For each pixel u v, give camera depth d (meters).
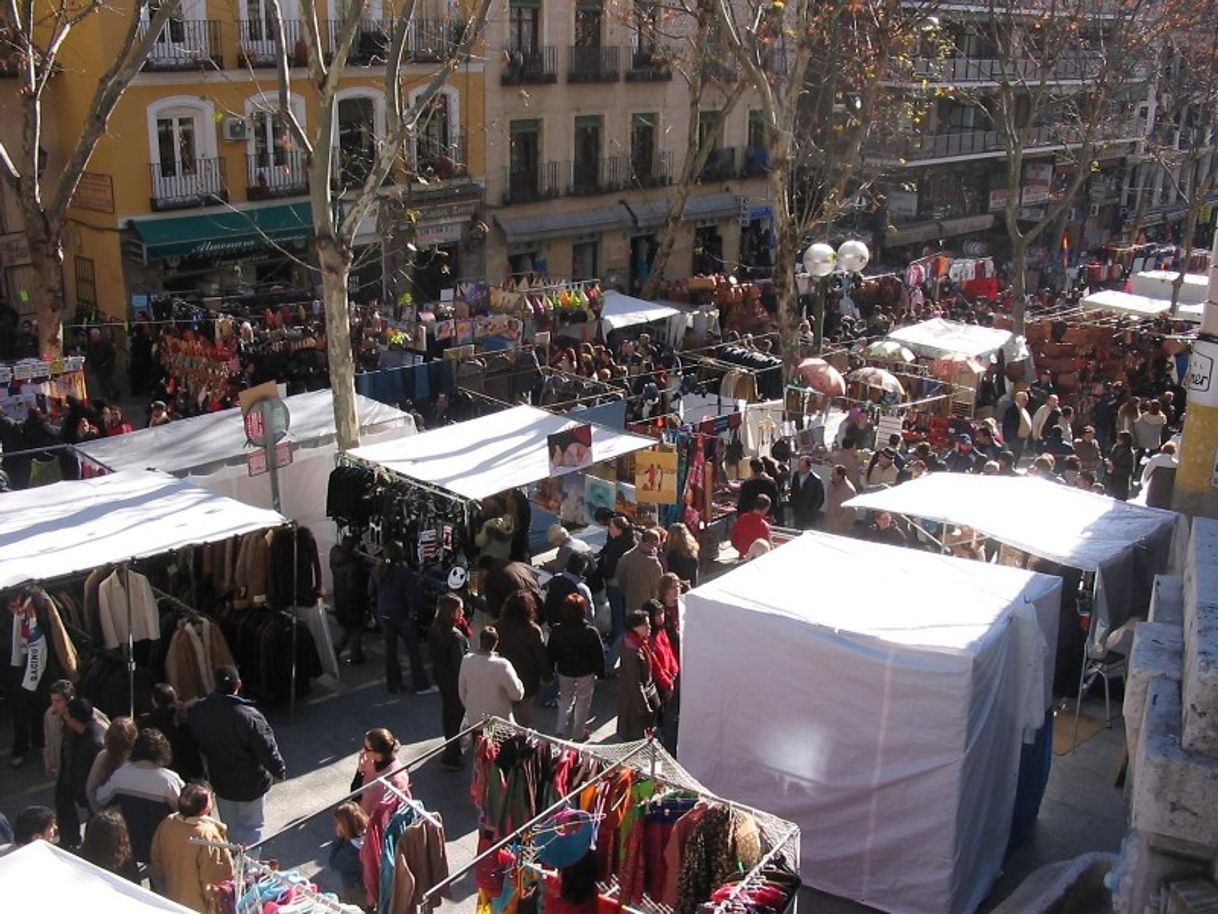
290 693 10.66
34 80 16.36
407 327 21.62
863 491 15.27
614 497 14.52
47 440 15.21
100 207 24.67
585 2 32.31
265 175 26.52
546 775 7.17
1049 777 9.69
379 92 27.77
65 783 8.01
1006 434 19.73
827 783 7.89
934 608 8.05
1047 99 36.88
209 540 9.56
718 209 36.22
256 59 25.61
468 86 29.89
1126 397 21.06
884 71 24.30
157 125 24.84
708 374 22.75
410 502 12.34
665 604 10.20
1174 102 34.97
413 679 11.24
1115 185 48.03
